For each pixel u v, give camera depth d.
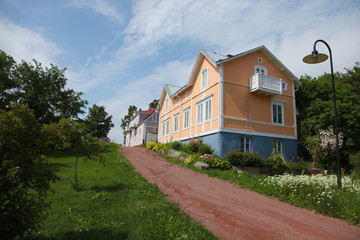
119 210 6.45
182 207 7.22
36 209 4.11
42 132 4.69
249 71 19.39
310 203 8.04
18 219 3.77
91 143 9.73
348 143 17.41
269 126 19.27
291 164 16.98
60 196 7.54
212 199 8.41
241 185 11.09
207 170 14.13
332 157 18.31
